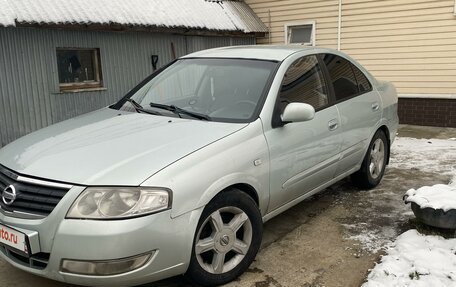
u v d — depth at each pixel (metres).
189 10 9.84
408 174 5.84
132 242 2.56
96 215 2.56
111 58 8.50
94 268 2.56
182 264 2.81
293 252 3.71
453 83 9.14
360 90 4.93
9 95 7.09
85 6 7.84
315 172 4.02
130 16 8.36
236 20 10.79
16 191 2.78
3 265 3.46
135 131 3.30
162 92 4.16
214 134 3.19
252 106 3.57
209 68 4.15
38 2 7.25
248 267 3.38
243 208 3.21
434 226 3.83
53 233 2.60
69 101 7.93
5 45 6.95
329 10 10.51
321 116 4.07
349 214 4.52
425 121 9.59
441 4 8.95
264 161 3.37
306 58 4.25
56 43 7.61
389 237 3.96
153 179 2.68
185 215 2.76
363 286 3.12
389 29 9.71
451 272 3.20
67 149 3.05
